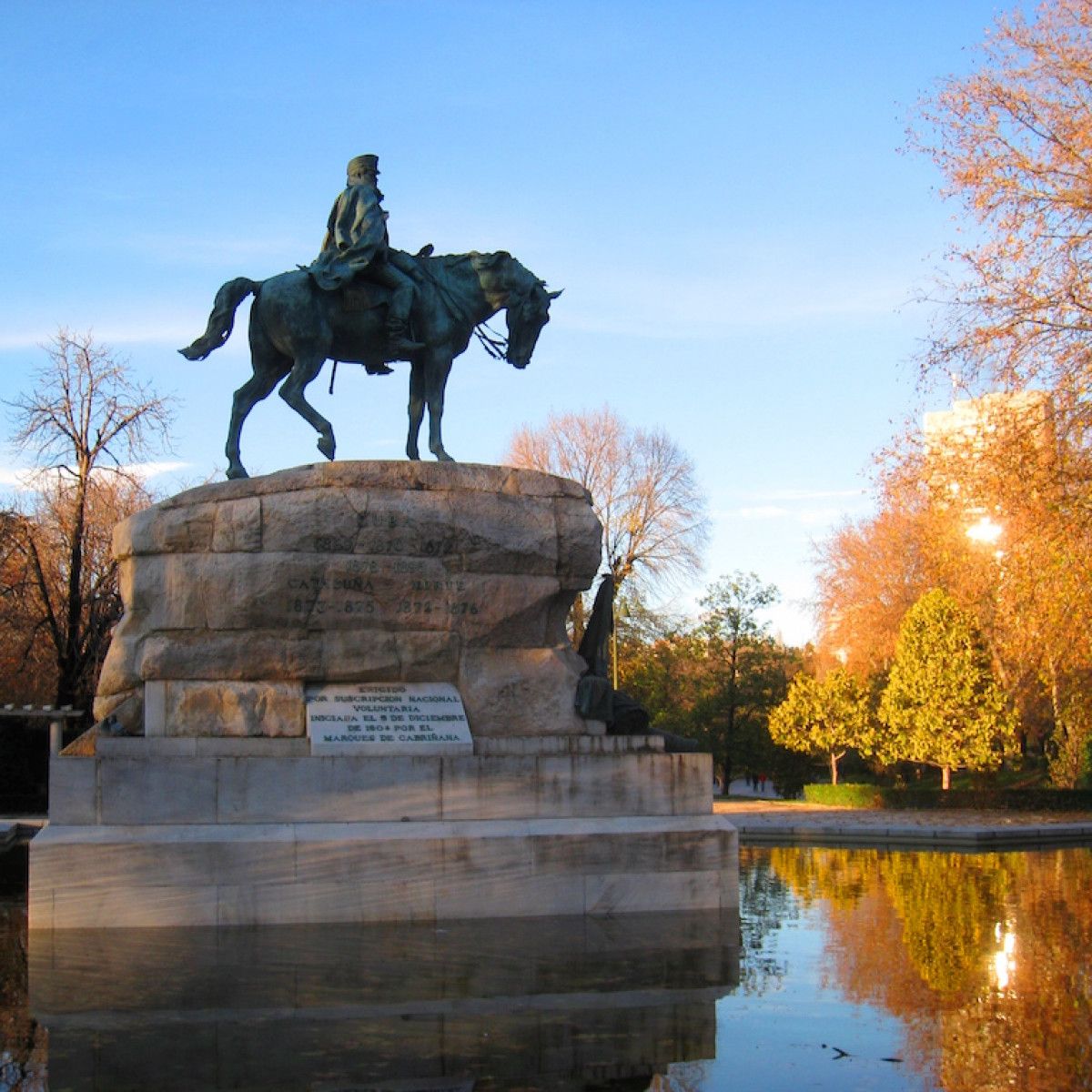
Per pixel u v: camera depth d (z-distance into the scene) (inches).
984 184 782.5
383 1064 259.4
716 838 446.3
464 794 440.8
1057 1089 242.5
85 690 1307.8
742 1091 242.7
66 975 339.0
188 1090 242.5
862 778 1910.7
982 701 1353.3
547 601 475.5
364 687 455.2
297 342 497.7
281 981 331.6
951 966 362.9
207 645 447.5
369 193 514.0
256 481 456.1
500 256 537.0
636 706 479.2
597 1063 261.3
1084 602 801.6
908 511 1333.7
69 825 418.3
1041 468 783.7
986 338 783.7
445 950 372.2
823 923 442.6
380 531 457.7
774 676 1747.0
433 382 526.6
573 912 434.3
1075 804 1274.6
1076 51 784.3
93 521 1330.0
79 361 1302.9
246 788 428.1
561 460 1632.6
